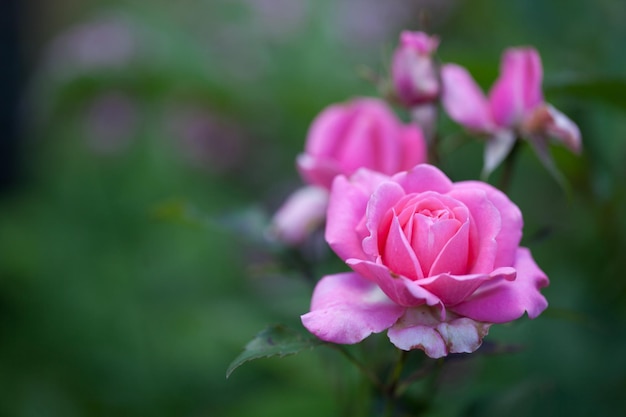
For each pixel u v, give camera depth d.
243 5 1.06
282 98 0.93
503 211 0.46
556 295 0.64
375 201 0.45
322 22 1.04
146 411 0.85
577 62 0.70
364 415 0.54
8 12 1.15
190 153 1.08
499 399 0.54
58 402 0.86
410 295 0.44
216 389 0.83
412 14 1.10
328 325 0.44
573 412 0.59
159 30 0.98
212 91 0.97
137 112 1.06
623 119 0.64
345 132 0.55
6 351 0.93
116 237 1.04
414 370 0.53
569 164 0.60
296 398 0.68
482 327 0.45
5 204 1.11
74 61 0.97
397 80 0.53
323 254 0.58
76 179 1.09
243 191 1.07
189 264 0.97
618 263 0.62
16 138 1.17
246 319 0.74
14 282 0.99
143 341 0.90
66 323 0.95
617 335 0.61
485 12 1.01
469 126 0.53
